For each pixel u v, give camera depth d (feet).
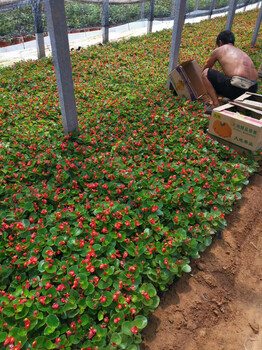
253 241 11.37
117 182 12.59
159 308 8.79
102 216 10.70
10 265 9.03
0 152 14.03
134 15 57.47
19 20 37.04
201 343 8.12
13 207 11.08
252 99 17.39
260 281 9.94
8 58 36.76
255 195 13.44
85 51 33.65
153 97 20.59
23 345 7.14
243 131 14.20
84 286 8.23
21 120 17.92
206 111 19.44
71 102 14.70
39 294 8.14
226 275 9.98
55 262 9.09
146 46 35.70
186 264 9.42
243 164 14.19
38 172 12.98
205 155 14.48
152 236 10.30
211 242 11.02
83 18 45.52
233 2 31.09
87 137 15.17
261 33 43.55
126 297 8.43
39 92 21.90
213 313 8.91
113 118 17.65
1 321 7.57
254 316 8.95
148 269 9.14
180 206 11.62
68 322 8.00
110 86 22.99
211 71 18.47
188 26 48.85
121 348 7.23
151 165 13.71
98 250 9.48
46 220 10.84
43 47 34.06
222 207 12.00
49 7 11.51
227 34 18.93
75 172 12.91
